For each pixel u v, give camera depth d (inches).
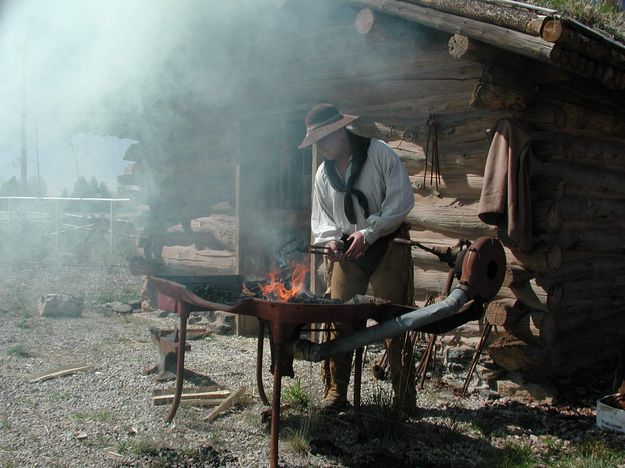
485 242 146.5
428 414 181.0
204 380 201.8
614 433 170.2
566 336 215.9
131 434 157.9
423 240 222.4
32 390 189.0
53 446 148.8
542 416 183.0
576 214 209.6
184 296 157.6
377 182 161.2
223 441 155.9
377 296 170.1
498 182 186.5
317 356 143.1
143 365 218.7
